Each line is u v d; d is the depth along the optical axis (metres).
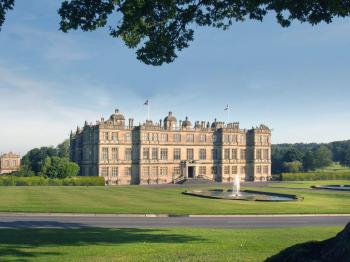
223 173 145.88
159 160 137.50
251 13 20.27
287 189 95.06
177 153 141.12
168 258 19.86
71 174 119.44
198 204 59.12
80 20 18.03
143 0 17.97
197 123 147.50
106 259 20.05
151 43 20.52
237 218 45.59
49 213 46.78
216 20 21.05
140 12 18.34
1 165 186.75
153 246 24.19
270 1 18.70
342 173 148.00
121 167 132.88
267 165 152.12
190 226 38.66
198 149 144.38
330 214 50.06
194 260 19.22
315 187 100.56
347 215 49.47
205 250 22.44
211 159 146.12
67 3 17.95
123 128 133.62
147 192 83.75
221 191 91.88
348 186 108.19
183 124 145.25
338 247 11.97
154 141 137.25
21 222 39.91
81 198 66.56
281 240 27.34
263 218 45.91
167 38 20.39
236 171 148.38
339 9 17.61
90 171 134.62
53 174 117.75
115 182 131.75
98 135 130.00
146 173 135.25
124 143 133.75
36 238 27.80
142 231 33.06
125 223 40.00
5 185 105.00
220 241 26.81
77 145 147.38
